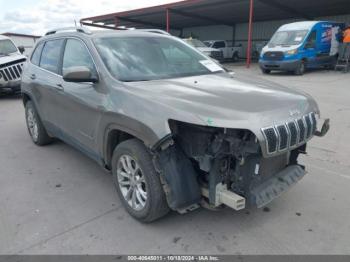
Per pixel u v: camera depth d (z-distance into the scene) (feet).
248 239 9.78
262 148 8.43
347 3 78.74
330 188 12.84
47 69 15.83
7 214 11.35
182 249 9.37
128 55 12.37
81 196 12.55
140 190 10.45
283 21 105.09
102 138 11.48
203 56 14.56
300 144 9.57
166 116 8.87
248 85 11.14
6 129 22.68
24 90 18.04
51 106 15.33
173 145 9.41
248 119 8.42
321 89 36.45
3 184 13.70
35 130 18.47
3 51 35.35
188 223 10.60
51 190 13.08
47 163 15.93
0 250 9.43
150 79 11.43
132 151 10.03
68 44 14.28
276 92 10.44
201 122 8.36
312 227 10.34
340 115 23.63
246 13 94.32
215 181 9.21
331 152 16.57
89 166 15.46
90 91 11.85
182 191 9.28
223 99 9.31
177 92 9.87
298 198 12.08
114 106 10.46
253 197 9.29
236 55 101.86
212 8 86.17
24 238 9.98
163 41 14.03
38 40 18.19
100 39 12.70
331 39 58.49
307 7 85.15
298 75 52.80
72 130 13.84
